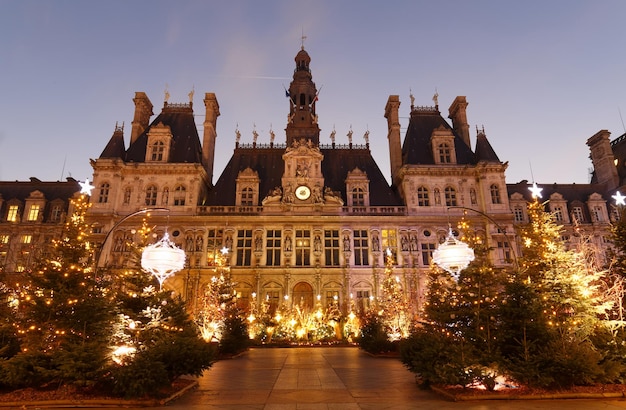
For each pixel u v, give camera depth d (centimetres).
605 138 6406
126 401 1509
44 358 1664
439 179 5425
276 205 5234
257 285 4847
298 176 5359
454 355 1719
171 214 5109
